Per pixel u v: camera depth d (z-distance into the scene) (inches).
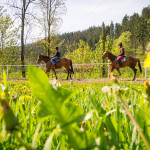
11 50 788.6
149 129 27.5
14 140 29.9
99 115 29.0
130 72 712.4
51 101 13.6
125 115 36.2
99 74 767.7
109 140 15.6
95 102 29.5
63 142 28.6
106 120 27.7
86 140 15.1
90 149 15.0
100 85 267.3
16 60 808.9
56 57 510.0
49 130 17.4
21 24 788.0
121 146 27.7
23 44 792.3
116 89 22.9
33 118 44.9
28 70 13.1
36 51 829.8
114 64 449.4
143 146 26.7
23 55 791.7
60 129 15.0
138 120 27.1
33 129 39.7
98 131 26.4
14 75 714.8
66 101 13.9
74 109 14.1
